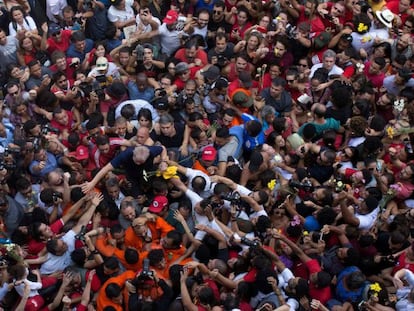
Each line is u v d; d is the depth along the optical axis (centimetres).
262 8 2127
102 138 1631
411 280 1395
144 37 2016
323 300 1402
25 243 1492
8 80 1880
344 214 1513
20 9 1989
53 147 1653
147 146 1573
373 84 1928
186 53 1953
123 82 1873
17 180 1584
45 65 1958
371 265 1467
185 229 1505
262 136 1727
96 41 2058
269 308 1334
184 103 1755
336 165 1656
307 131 1716
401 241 1462
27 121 1680
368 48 2038
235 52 1989
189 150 1708
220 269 1418
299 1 2169
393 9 2139
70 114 1797
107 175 1583
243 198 1532
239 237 1459
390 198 1595
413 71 1909
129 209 1494
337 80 1856
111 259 1413
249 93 1853
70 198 1555
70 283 1410
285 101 1859
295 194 1579
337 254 1468
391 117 1842
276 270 1429
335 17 2055
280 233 1492
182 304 1345
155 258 1415
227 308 1343
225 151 1672
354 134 1730
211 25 2098
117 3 2072
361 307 1380
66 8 2094
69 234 1479
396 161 1662
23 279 1381
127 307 1373
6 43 1920
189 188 1596
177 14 2042
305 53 2048
